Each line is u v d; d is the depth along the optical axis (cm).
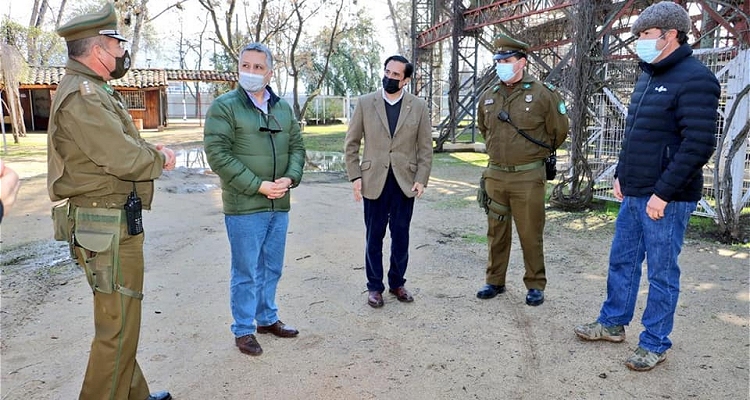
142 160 227
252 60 302
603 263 511
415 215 729
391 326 371
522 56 379
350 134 396
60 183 231
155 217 704
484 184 418
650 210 294
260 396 282
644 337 312
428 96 2089
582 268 496
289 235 622
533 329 365
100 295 239
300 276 477
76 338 348
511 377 302
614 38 1145
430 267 504
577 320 379
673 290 303
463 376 303
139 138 243
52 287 441
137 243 245
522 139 387
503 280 426
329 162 1377
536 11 1210
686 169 280
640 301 411
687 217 301
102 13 228
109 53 231
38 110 2431
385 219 397
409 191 389
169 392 285
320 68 3566
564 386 292
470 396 283
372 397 281
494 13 1397
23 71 1895
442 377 302
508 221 413
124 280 241
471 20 1529
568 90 780
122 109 237
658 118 296
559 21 1525
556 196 763
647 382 294
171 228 644
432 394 284
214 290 437
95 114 218
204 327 366
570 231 637
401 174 388
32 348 333
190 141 1975
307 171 1192
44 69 2372
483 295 421
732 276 465
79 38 225
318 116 3209
